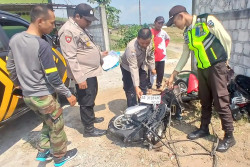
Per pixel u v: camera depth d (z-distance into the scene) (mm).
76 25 2740
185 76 4328
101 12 11461
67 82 4324
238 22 4102
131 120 2859
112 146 3119
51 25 2197
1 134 3689
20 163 2934
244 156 2691
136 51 3180
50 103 2342
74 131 3611
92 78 3021
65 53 2727
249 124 3311
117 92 5297
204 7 5281
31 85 2232
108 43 11938
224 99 2648
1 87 2910
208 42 2557
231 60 4480
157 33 4832
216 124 3393
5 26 3375
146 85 3768
